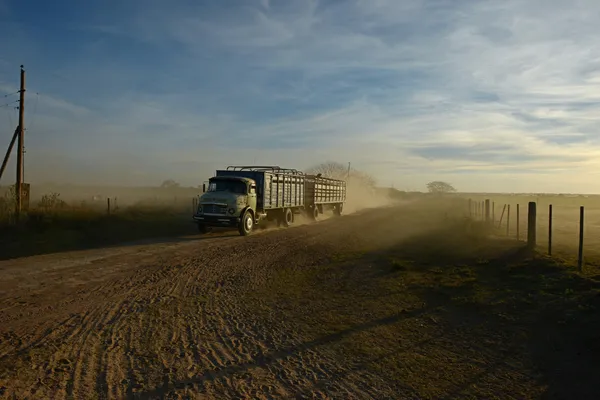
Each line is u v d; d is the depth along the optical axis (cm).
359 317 873
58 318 822
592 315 769
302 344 719
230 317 870
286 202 2819
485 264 1316
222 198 2269
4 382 543
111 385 548
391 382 574
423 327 803
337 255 1639
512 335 739
